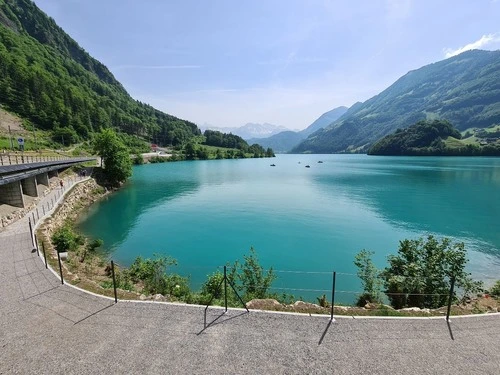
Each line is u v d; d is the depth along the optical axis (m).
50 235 26.88
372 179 97.44
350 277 26.20
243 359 9.00
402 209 54.38
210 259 30.48
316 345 9.63
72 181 60.72
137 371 8.52
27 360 9.04
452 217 48.69
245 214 50.62
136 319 11.12
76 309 11.95
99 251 31.19
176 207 55.75
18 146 93.88
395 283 16.33
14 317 11.48
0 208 31.89
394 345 9.62
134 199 62.81
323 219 47.50
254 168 146.50
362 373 8.47
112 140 74.38
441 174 105.75
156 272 20.59
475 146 189.12
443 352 9.30
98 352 9.34
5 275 15.72
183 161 190.50
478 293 18.34
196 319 11.07
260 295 17.17
